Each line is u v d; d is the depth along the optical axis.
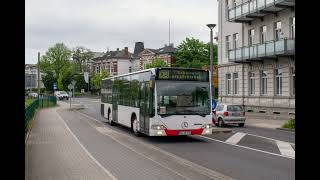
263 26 39.69
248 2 38.28
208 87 17.33
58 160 12.16
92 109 51.97
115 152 14.07
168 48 99.06
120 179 9.24
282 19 36.16
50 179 9.17
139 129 18.86
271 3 34.66
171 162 11.91
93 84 111.06
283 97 35.22
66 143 16.66
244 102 41.91
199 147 15.81
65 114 39.94
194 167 10.99
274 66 36.78
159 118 16.66
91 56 122.06
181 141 17.97
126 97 21.73
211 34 28.83
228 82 45.97
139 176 9.62
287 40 33.19
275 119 34.81
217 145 16.50
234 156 13.31
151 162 11.88
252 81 41.09
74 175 9.70
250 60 39.81
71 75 111.94
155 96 16.70
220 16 47.81
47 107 55.84
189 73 17.16
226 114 27.17
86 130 22.94
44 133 20.98
